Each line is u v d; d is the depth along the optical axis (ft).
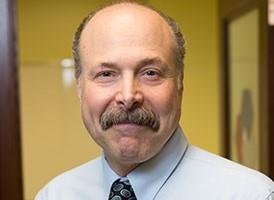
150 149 2.76
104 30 2.72
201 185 2.88
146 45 2.68
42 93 10.01
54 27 9.99
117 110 2.69
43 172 10.09
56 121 10.06
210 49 9.26
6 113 5.28
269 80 6.13
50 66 10.01
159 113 2.73
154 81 2.71
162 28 2.76
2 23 5.19
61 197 3.38
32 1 9.91
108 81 2.72
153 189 2.95
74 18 10.01
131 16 2.73
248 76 7.19
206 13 9.20
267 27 6.05
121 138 2.72
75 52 2.99
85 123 2.92
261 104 6.37
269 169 6.19
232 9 7.92
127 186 3.00
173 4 9.14
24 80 9.96
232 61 8.23
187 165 2.99
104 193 3.19
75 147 10.13
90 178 3.33
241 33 7.52
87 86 2.81
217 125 9.36
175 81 2.81
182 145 3.05
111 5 2.89
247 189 2.72
